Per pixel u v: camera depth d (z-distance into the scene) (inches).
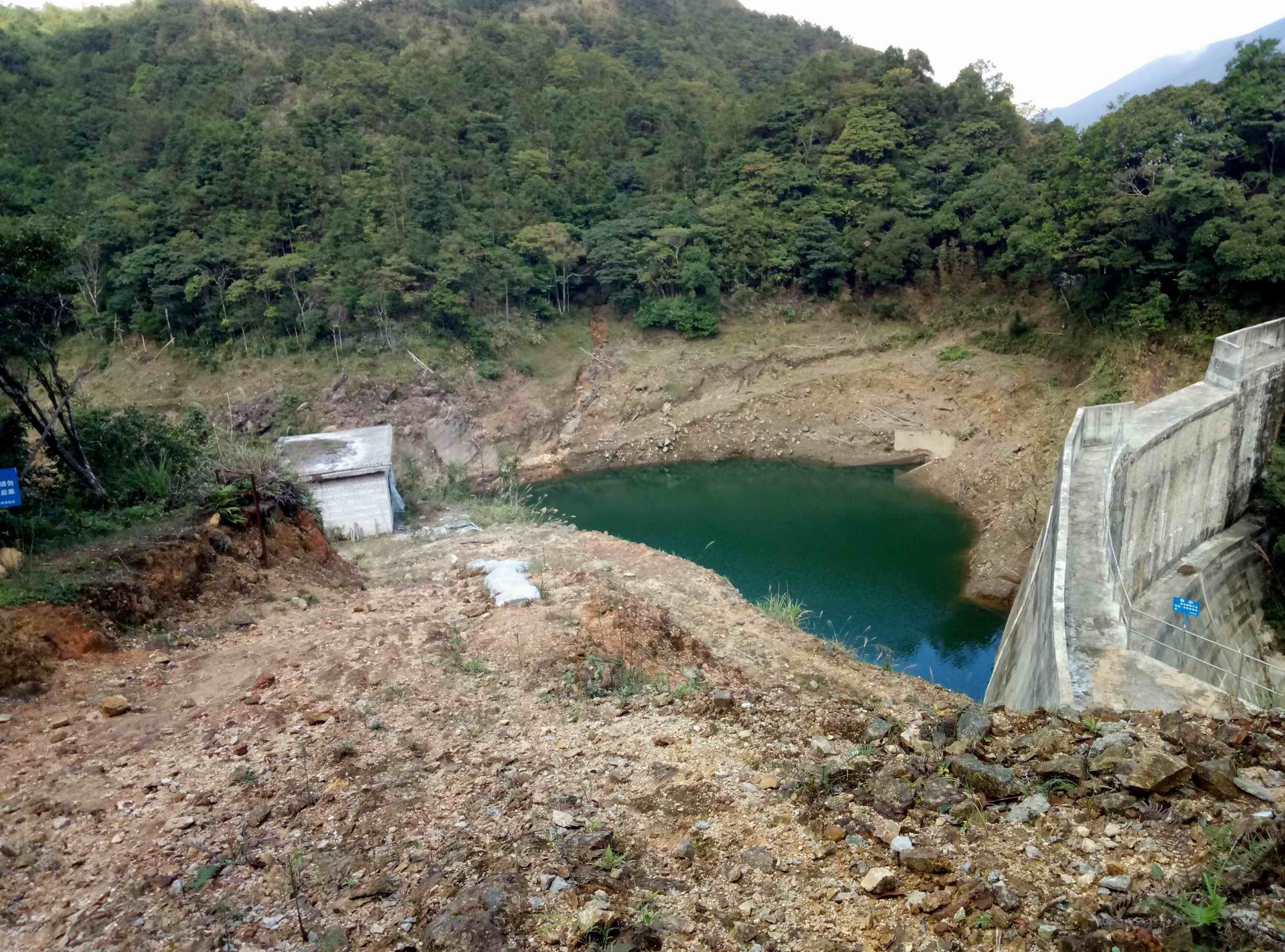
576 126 2893.7
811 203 2524.6
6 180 2395.4
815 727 370.0
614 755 343.6
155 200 2346.2
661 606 690.2
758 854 255.9
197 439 811.4
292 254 2237.9
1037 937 201.8
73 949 235.6
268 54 3174.2
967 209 2346.2
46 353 682.8
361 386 2089.1
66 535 581.3
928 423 2046.0
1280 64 1620.3
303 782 331.6
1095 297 1764.3
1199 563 1068.5
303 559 698.2
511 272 2340.1
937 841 250.5
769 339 2433.6
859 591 1305.4
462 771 336.2
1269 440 1268.5
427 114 2719.0
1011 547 1368.1
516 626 545.3
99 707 403.5
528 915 230.7
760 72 4168.3
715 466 2148.1
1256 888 205.0
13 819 308.2
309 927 237.6
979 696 940.6
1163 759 265.4
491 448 2159.2
